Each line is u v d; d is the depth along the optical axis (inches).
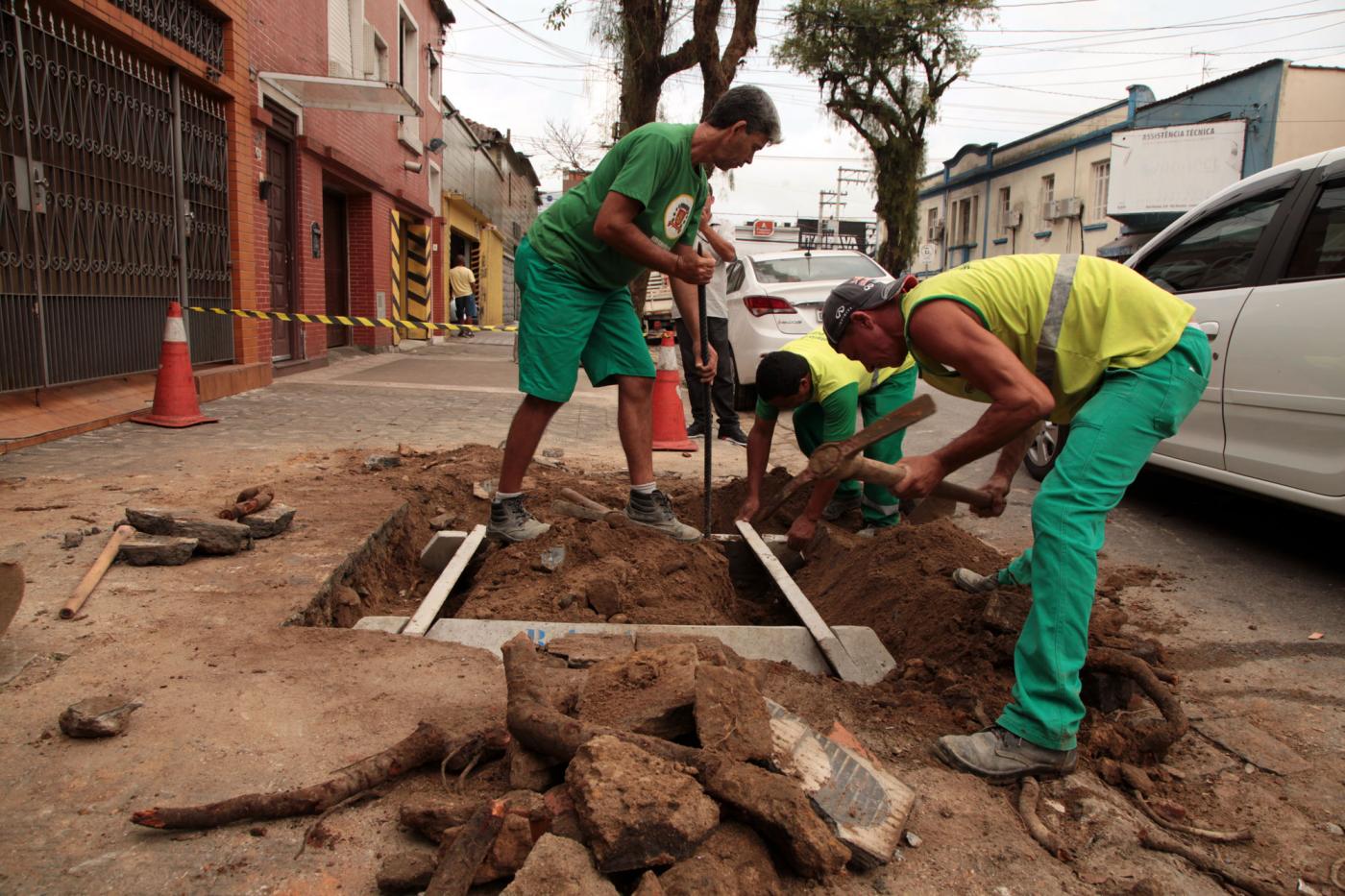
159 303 302.8
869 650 123.1
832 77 1197.7
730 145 141.7
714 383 312.5
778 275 388.2
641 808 69.2
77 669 102.5
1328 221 168.1
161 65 298.7
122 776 82.9
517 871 66.8
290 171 442.3
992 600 120.1
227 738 89.7
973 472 263.6
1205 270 199.5
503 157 1284.4
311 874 72.1
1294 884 81.3
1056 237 1247.5
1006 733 95.4
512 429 155.2
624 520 160.2
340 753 88.0
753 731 82.1
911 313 98.7
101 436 241.3
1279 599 159.0
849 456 99.9
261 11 377.1
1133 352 97.0
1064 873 79.4
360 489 191.6
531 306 150.1
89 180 262.5
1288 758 104.8
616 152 143.4
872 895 74.6
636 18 551.8
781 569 152.9
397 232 682.8
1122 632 143.7
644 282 636.7
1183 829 88.0
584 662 106.5
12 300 231.3
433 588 137.1
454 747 86.0
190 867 72.1
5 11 223.3
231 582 131.6
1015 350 100.6
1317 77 883.4
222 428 265.7
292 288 449.7
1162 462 204.2
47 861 71.6
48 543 143.6
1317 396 160.9
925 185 1668.3
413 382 423.5
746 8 560.4
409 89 710.5
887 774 86.8
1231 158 914.7
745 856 72.4
